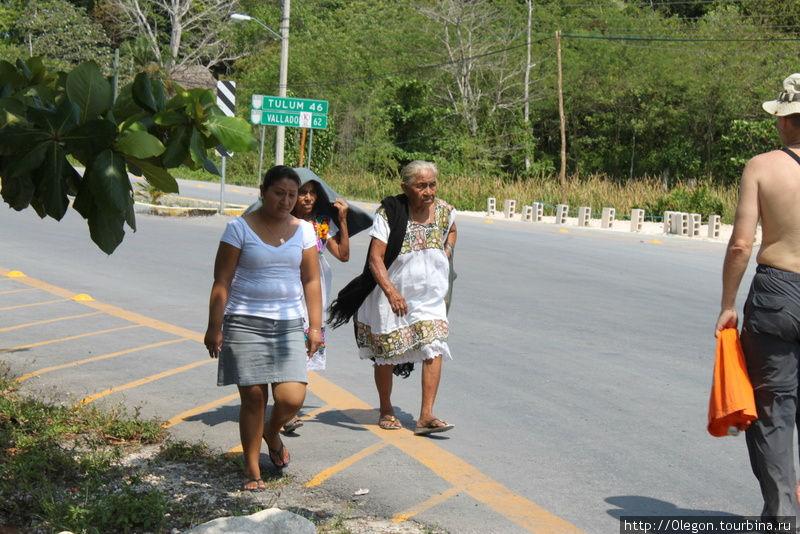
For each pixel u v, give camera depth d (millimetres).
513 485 4820
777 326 3791
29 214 19125
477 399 6676
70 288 11375
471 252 16672
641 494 4738
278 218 4723
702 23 56344
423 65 52062
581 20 58062
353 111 49625
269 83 55125
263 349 4688
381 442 5535
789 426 3869
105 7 61406
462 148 48781
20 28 60406
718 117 49062
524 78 52469
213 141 4125
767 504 3865
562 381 7270
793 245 3822
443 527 4188
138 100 4039
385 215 5645
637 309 10992
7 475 4566
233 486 4727
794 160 3877
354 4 64750
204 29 63469
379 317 5695
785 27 52375
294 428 5711
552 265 15250
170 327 9172
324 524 4172
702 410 6484
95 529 3898
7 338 8492
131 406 6230
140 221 19141
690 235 22766
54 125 3812
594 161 54281
